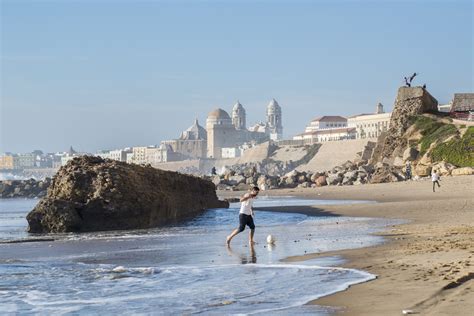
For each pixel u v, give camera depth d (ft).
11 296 50.96
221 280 55.47
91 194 123.44
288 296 46.42
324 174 364.58
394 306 39.68
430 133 313.94
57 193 127.24
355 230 97.71
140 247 85.76
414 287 45.34
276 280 53.93
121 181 124.57
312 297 45.27
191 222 132.57
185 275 59.00
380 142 352.90
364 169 323.78
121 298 48.96
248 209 82.58
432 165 280.92
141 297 49.03
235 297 47.24
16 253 82.17
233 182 394.52
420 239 77.71
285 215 139.64
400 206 140.46
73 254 79.77
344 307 40.96
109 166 128.16
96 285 55.36
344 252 69.72
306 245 79.97
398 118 335.06
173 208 139.33
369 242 79.05
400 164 311.06
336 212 140.36
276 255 71.20
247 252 75.66
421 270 52.54
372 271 54.90
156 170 143.23
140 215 125.29
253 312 41.34
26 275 61.82
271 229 107.34
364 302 41.83
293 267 60.70
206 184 171.32
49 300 49.08
